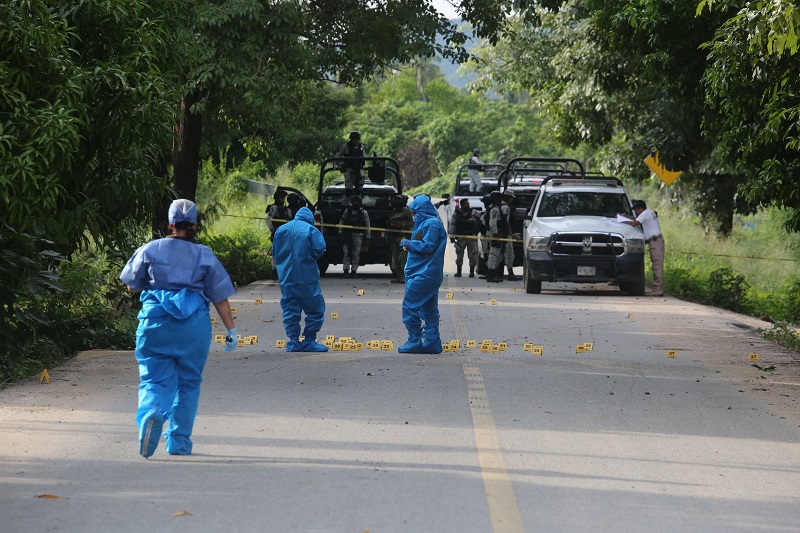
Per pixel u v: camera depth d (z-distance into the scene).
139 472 17.22
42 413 21.95
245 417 21.75
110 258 38.28
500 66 91.12
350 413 22.27
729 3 33.28
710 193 85.31
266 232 84.69
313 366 28.81
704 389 26.12
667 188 95.50
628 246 52.16
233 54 49.00
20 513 14.88
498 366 29.19
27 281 26.22
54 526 14.30
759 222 109.38
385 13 55.38
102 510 15.05
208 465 17.73
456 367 28.84
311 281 31.70
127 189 27.84
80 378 26.42
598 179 58.06
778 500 16.20
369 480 16.83
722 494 16.48
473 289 56.56
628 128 75.25
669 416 22.66
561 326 39.69
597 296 53.00
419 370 28.22
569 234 52.16
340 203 64.06
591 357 31.61
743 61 28.75
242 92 51.50
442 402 23.66
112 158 27.77
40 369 27.61
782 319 53.19
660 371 28.97
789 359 31.92
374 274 67.00
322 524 14.45
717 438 20.56
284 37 49.41
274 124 59.81
